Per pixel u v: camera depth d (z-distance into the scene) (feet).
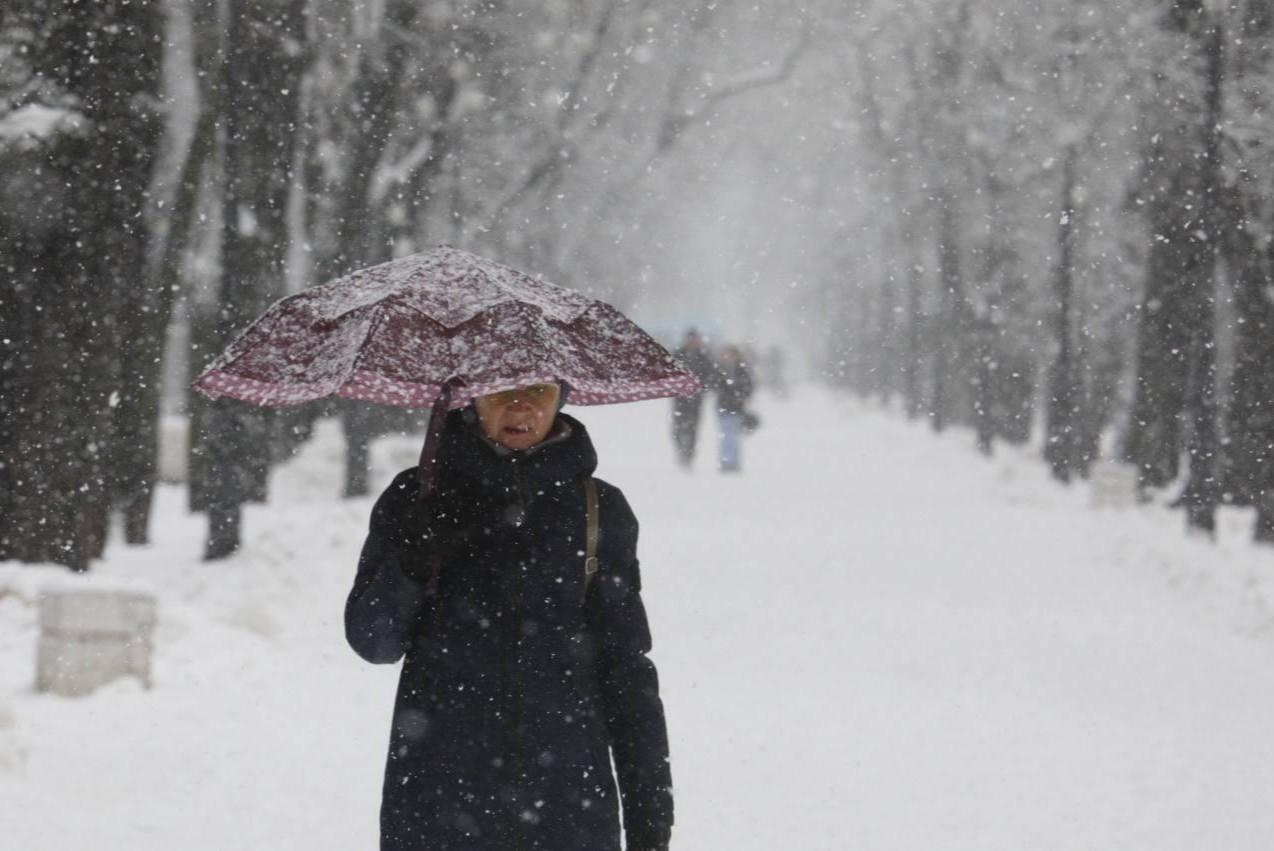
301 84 187.62
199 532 210.79
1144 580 176.35
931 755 91.76
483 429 39.14
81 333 139.13
